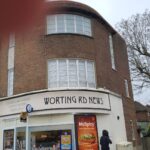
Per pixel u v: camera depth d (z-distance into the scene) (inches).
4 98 733.3
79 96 655.1
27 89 687.1
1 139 725.9
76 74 682.8
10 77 749.3
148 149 882.1
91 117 660.1
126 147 682.2
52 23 709.3
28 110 655.1
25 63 711.1
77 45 701.9
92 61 715.4
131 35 1059.3
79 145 626.8
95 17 768.3
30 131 656.4
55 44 692.7
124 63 942.4
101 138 567.2
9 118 713.0
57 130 641.6
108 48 813.9
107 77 760.3
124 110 829.2
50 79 671.8
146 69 1032.2
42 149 639.8
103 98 694.5
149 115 1959.9
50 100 645.9
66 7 709.9
